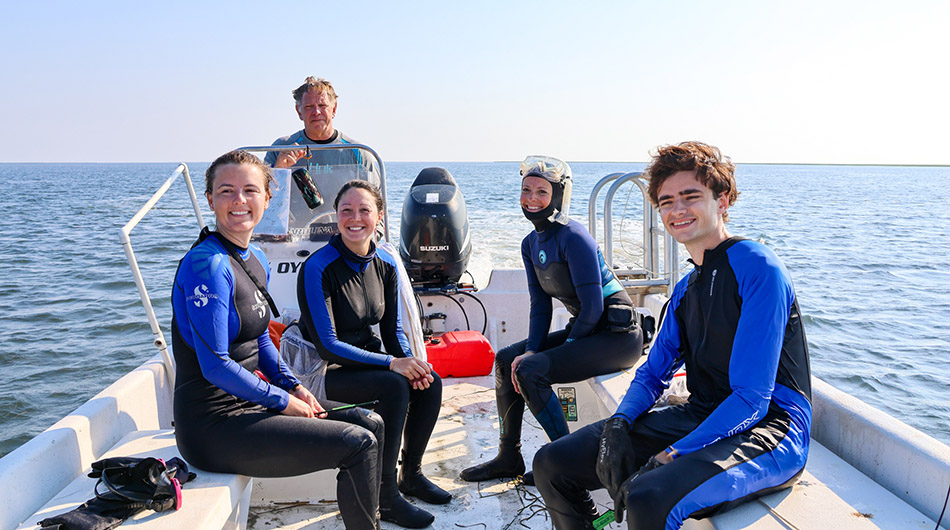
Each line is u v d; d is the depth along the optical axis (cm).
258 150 409
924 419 704
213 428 233
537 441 378
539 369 306
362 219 305
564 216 327
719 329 215
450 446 368
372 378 296
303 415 249
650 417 234
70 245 2094
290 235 419
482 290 508
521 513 304
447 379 463
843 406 240
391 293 337
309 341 317
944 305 1202
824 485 212
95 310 1227
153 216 3212
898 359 892
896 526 186
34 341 1036
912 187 7769
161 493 208
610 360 319
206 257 233
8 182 9194
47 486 232
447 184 521
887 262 1706
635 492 189
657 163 226
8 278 1545
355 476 241
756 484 194
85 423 256
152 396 316
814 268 1611
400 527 294
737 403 200
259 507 311
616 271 476
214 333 229
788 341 212
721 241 223
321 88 434
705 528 197
